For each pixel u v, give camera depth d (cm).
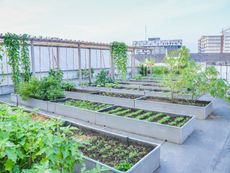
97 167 169
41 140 164
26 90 779
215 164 361
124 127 523
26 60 959
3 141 140
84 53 1590
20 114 208
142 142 379
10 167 144
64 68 1423
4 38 865
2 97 973
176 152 406
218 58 1656
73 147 178
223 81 661
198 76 670
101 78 1212
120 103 777
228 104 780
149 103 707
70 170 174
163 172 338
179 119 514
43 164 136
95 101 802
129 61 1838
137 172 298
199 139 468
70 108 646
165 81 731
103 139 413
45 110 732
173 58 712
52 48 1359
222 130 521
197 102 694
